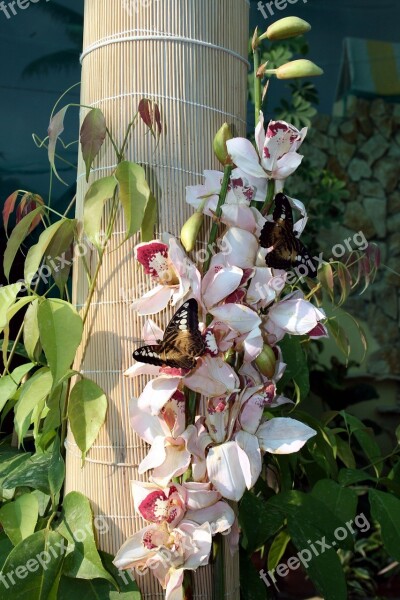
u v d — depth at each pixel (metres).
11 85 2.25
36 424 1.11
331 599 1.08
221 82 1.03
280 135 0.96
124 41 1.00
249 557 1.18
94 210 0.96
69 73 2.29
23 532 1.01
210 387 0.91
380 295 3.27
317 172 2.98
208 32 1.01
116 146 1.01
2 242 2.05
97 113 0.98
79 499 1.00
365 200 3.35
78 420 0.98
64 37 2.30
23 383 1.12
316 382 3.00
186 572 0.97
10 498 1.12
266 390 0.95
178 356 0.88
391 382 3.20
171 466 0.93
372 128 3.35
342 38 3.15
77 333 0.97
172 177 1.00
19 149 2.22
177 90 1.00
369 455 1.35
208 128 1.02
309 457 1.37
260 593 1.17
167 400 0.91
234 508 1.03
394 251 3.33
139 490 0.94
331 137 3.31
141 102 0.96
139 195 0.95
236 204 0.96
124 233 1.00
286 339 1.25
